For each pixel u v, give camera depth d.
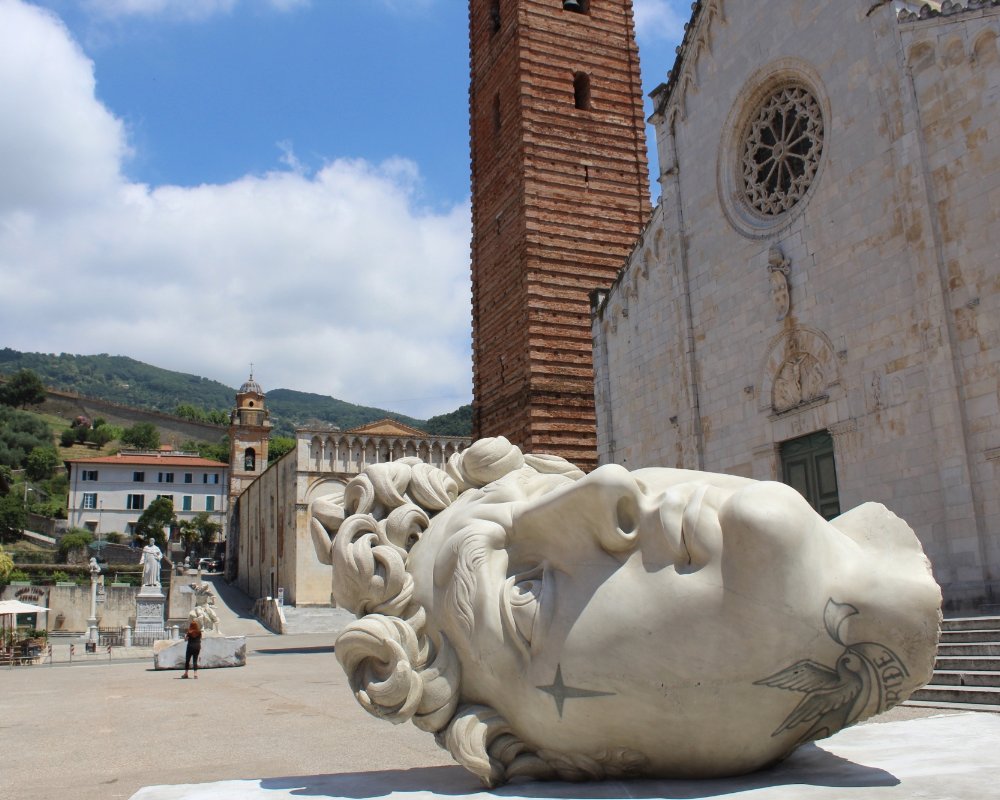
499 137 40.84
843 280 22.27
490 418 39.34
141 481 140.88
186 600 72.25
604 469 6.35
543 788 6.29
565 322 37.03
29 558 103.31
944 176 19.83
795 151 24.81
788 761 6.91
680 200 29.08
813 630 5.92
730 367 26.19
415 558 7.34
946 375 19.17
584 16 41.12
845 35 22.73
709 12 27.89
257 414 110.31
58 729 15.14
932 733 8.17
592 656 6.16
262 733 13.42
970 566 18.34
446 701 6.70
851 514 6.76
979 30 19.31
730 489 6.51
